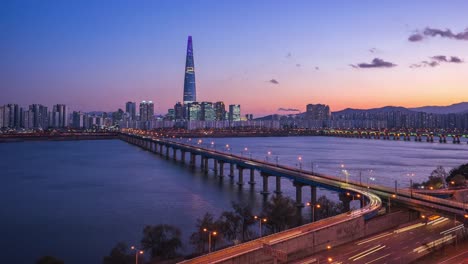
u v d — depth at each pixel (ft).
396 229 346.74
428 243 305.94
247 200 555.28
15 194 603.26
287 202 412.36
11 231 410.31
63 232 406.21
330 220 326.24
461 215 333.83
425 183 613.93
